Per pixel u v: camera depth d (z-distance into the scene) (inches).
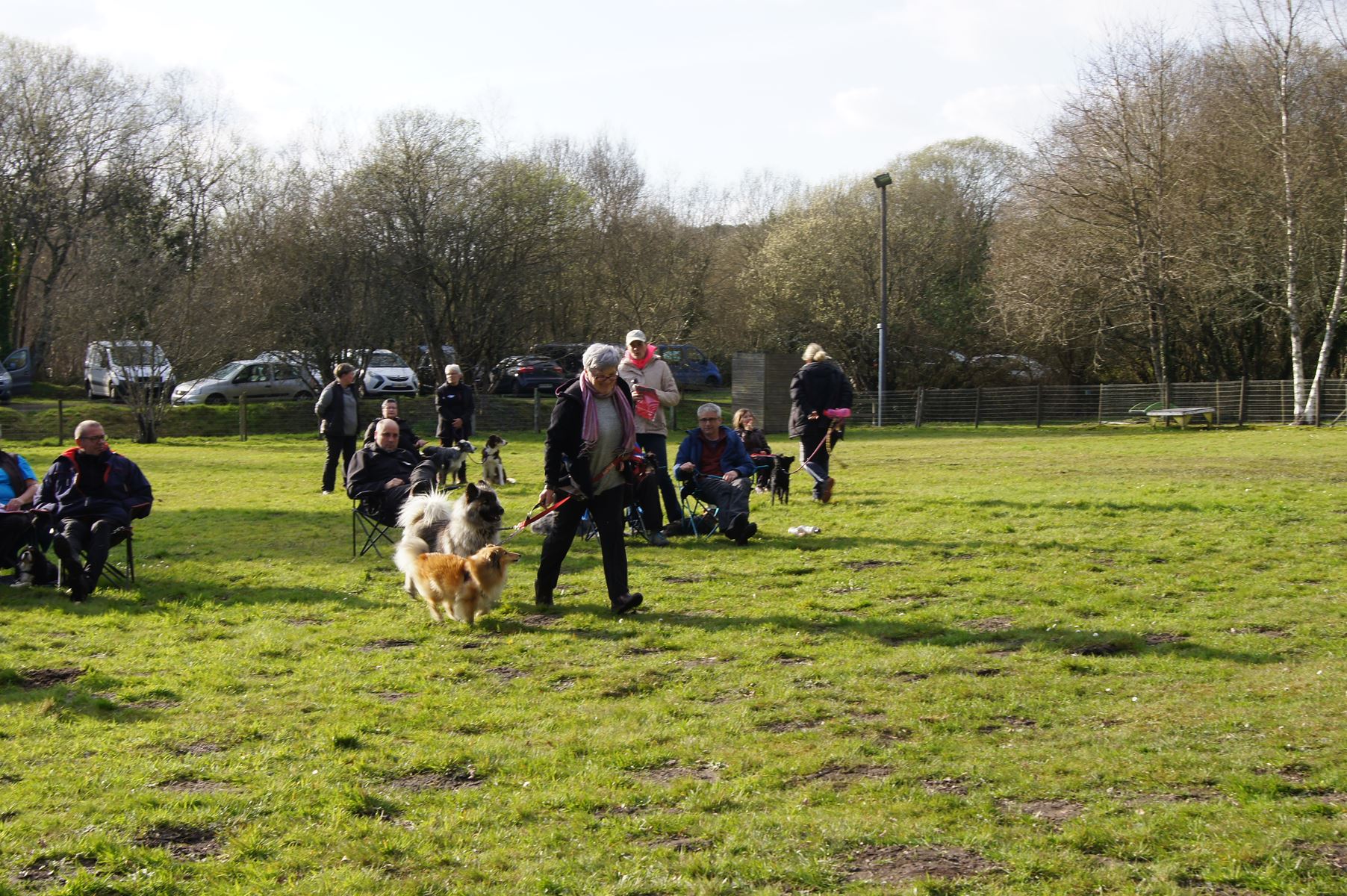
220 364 1131.9
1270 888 139.3
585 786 179.0
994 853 151.9
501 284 1280.8
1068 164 1211.9
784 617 288.0
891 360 1502.2
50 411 1093.1
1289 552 352.2
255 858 155.3
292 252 1210.6
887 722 206.4
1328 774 171.3
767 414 1170.0
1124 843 152.6
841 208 1595.7
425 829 164.6
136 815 167.3
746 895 144.0
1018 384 1485.0
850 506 487.8
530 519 301.3
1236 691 214.2
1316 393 1048.8
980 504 480.1
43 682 241.9
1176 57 1174.3
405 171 1242.6
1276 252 1113.4
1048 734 197.2
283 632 283.0
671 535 419.8
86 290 1083.3
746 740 199.8
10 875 149.4
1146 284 1159.6
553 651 263.0
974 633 267.0
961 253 1592.0
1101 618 278.7
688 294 1728.6
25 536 355.6
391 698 230.8
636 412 410.9
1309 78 1101.7
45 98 1429.6
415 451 419.2
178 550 410.3
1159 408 1154.0
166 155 1529.3
